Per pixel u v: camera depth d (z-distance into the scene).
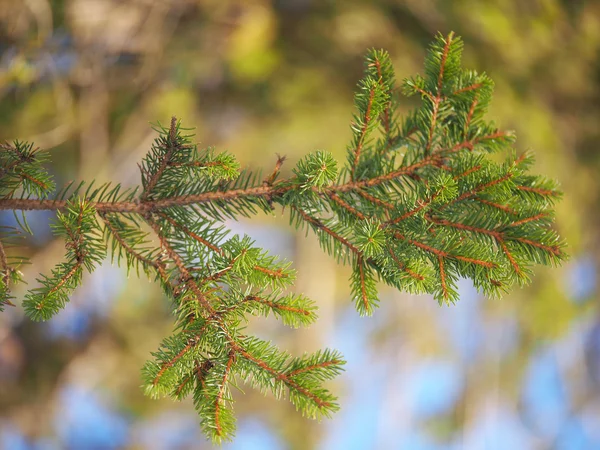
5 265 1.65
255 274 1.63
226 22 6.20
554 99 6.50
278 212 7.40
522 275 1.67
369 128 1.77
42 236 5.85
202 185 1.77
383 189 1.79
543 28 6.28
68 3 5.28
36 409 6.60
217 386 1.56
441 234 1.69
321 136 6.24
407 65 5.98
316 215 1.83
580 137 6.59
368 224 1.62
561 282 7.46
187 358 1.56
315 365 1.59
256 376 1.58
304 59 6.29
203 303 1.62
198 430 7.88
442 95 1.78
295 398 1.57
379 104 1.75
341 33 6.08
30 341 6.53
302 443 8.16
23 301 1.60
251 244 1.65
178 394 1.57
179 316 1.63
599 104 6.58
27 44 4.82
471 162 1.70
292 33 6.33
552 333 7.89
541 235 1.70
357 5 6.05
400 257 1.66
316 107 6.23
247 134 6.39
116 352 6.76
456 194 1.65
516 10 6.27
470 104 1.76
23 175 1.68
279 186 1.74
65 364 6.67
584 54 6.45
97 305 6.63
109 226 1.75
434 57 1.77
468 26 5.99
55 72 5.26
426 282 1.61
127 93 6.12
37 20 4.86
